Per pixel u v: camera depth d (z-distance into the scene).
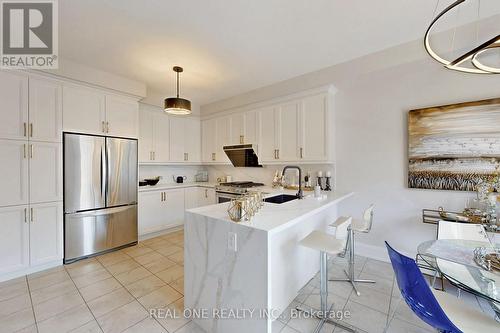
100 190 2.93
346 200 2.96
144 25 1.99
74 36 2.14
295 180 3.53
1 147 2.25
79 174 2.76
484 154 2.09
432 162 2.35
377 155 2.74
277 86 3.37
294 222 1.54
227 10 1.80
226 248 1.50
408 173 2.51
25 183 2.38
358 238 2.90
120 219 3.14
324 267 1.67
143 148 3.75
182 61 2.68
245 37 2.20
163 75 3.07
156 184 4.14
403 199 2.57
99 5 1.73
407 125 2.53
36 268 2.46
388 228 2.68
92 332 1.59
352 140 2.91
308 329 1.64
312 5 1.76
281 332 1.60
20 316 1.75
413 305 1.22
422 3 1.76
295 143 3.16
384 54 2.49
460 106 2.20
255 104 3.62
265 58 2.64
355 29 2.11
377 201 2.75
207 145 4.53
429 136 2.36
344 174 2.98
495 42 1.09
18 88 2.34
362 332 1.60
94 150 2.88
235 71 2.98
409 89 2.50
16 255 2.33
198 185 4.30
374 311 1.82
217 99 4.21
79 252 2.76
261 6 1.76
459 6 1.80
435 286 2.17
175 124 4.24
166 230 3.91
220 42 2.28
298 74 3.09
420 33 2.20
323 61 2.74
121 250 3.11
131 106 3.27
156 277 2.36
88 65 2.75
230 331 1.48
